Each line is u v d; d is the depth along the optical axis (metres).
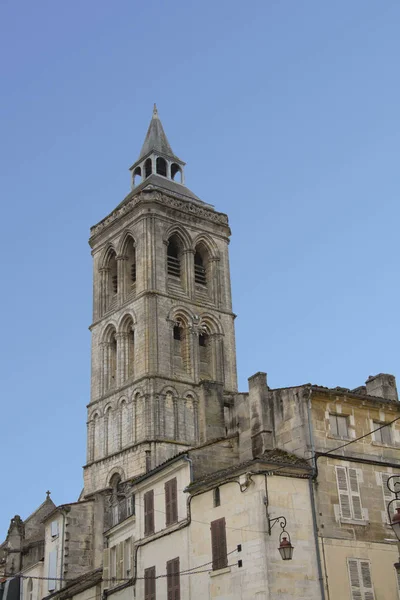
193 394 88.06
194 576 42.56
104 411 90.94
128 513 53.50
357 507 42.47
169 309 91.25
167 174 106.25
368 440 45.06
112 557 53.25
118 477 85.50
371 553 41.59
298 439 43.59
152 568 46.34
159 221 95.50
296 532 39.91
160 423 84.19
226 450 47.09
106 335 95.81
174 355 90.25
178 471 46.38
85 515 68.25
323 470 42.41
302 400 44.28
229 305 97.31
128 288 96.00
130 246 97.94
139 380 86.88
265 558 38.50
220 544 41.31
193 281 95.38
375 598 40.62
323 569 39.69
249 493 40.47
